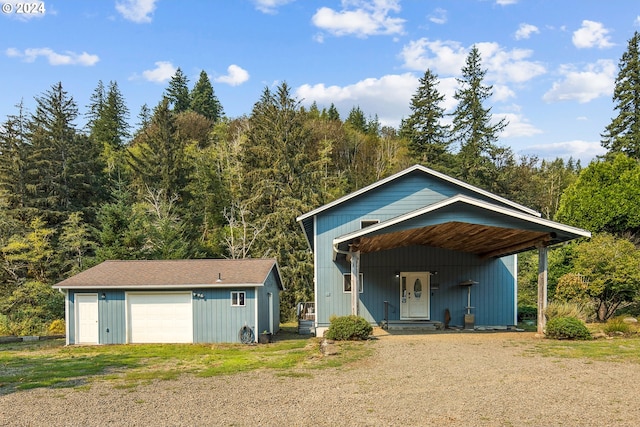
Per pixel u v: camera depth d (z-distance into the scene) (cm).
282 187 3303
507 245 1644
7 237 2681
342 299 1822
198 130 4872
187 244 3020
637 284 1758
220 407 762
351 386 873
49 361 1345
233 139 4541
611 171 2200
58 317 2381
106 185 3509
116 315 1736
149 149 3703
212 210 3603
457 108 3762
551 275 2284
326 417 687
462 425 635
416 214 1322
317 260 1831
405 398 776
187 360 1309
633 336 1411
